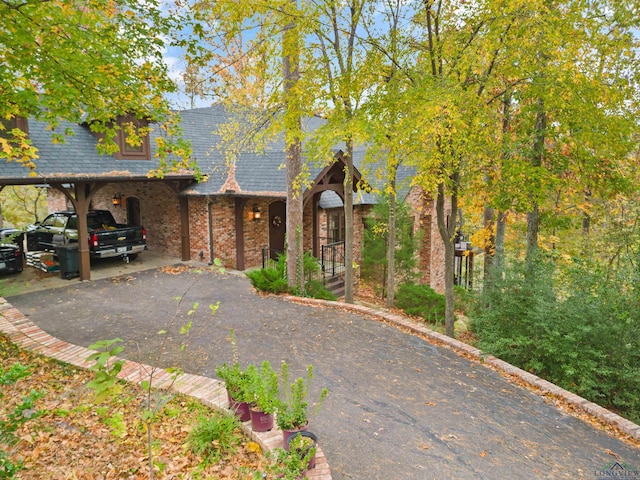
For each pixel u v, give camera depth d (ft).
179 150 24.02
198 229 49.52
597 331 25.00
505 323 28.91
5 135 36.40
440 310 40.14
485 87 27.48
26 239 50.83
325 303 33.09
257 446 14.61
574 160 33.17
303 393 14.69
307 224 53.52
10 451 12.96
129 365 20.71
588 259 28.19
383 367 22.76
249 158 52.49
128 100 21.52
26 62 17.92
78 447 14.06
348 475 14.07
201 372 21.12
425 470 14.56
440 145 26.35
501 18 24.57
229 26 28.25
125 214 59.00
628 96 30.81
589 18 28.76
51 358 21.39
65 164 39.14
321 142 27.32
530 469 15.03
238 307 32.35
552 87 26.61
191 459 13.82
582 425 18.61
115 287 38.11
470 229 57.62
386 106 27.58
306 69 30.32
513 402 20.04
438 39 28.68
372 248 50.37
